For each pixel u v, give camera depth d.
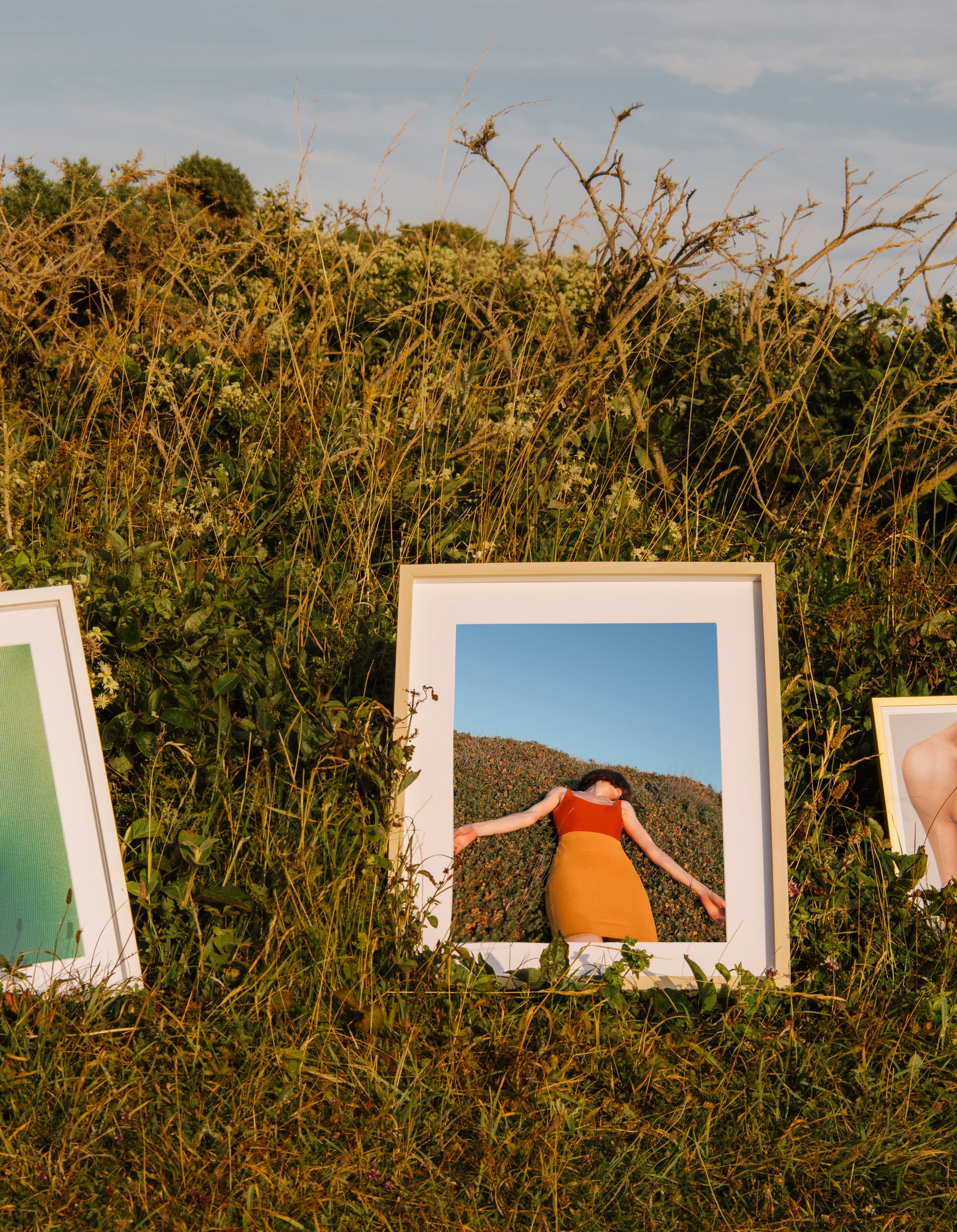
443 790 2.20
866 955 2.14
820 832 2.38
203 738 2.34
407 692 2.21
